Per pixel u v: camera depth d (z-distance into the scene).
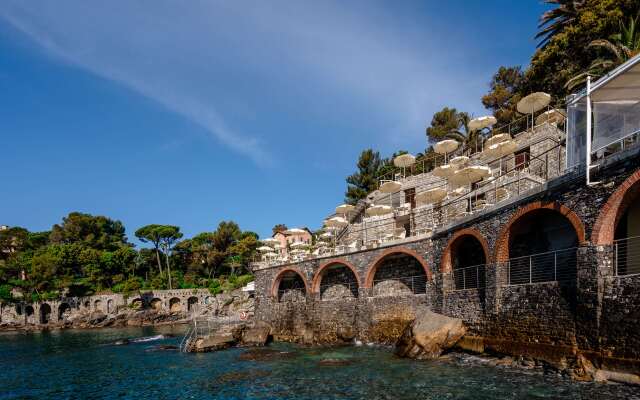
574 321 17.88
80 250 90.62
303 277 40.44
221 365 27.69
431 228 35.69
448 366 22.14
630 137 17.70
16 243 97.31
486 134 53.53
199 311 79.06
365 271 34.56
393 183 42.28
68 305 82.56
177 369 27.39
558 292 18.94
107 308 81.94
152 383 23.72
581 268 17.70
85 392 22.73
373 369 22.88
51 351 42.12
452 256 28.36
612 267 16.77
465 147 53.12
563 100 39.44
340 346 32.75
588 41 35.34
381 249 33.69
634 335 15.23
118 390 22.62
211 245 99.88
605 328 16.36
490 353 22.83
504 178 31.67
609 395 14.81
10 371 30.84
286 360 27.89
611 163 17.05
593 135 18.95
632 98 18.08
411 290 31.88
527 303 20.73
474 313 24.70
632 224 18.38
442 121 70.25
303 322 39.50
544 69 41.34
